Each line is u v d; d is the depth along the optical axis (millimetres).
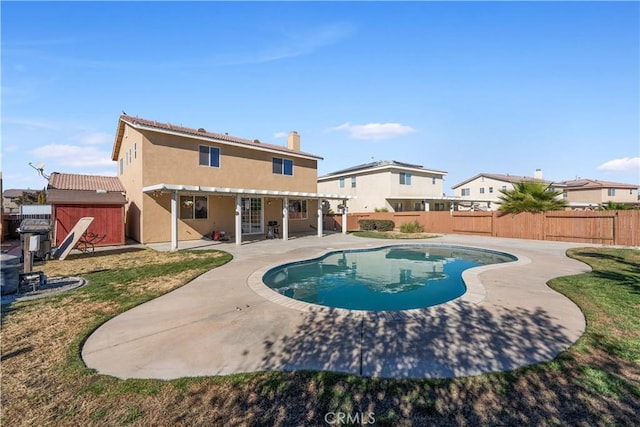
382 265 12641
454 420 2623
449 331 4598
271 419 2664
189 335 4559
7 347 4168
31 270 7270
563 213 17281
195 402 2918
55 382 3312
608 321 4887
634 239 15008
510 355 3801
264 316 5359
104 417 2727
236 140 19719
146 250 13305
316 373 3398
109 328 4848
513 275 8539
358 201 32500
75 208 13992
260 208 20875
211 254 12234
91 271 9086
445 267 12227
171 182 16172
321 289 9047
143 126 14914
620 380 3201
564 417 2643
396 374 3383
